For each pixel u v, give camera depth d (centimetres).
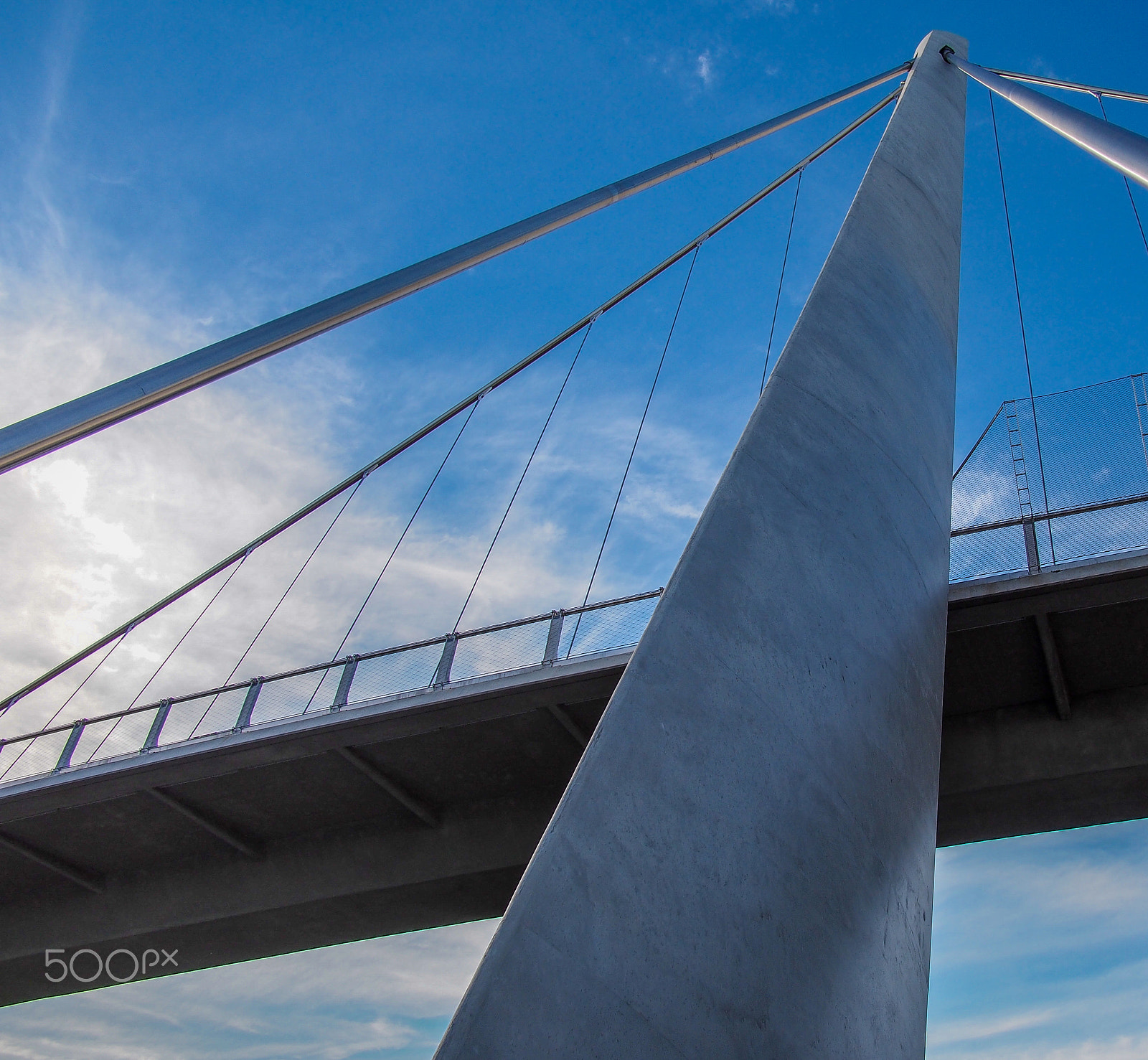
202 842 1600
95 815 1560
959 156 845
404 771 1405
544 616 1277
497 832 1400
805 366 406
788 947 247
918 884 310
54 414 423
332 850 1514
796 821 269
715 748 264
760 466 345
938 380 498
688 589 293
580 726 1278
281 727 1384
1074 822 1174
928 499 420
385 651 1376
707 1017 223
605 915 222
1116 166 560
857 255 521
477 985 199
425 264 720
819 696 299
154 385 471
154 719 1531
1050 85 1585
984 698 1127
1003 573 1009
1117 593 979
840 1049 247
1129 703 1088
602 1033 206
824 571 330
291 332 573
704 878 241
